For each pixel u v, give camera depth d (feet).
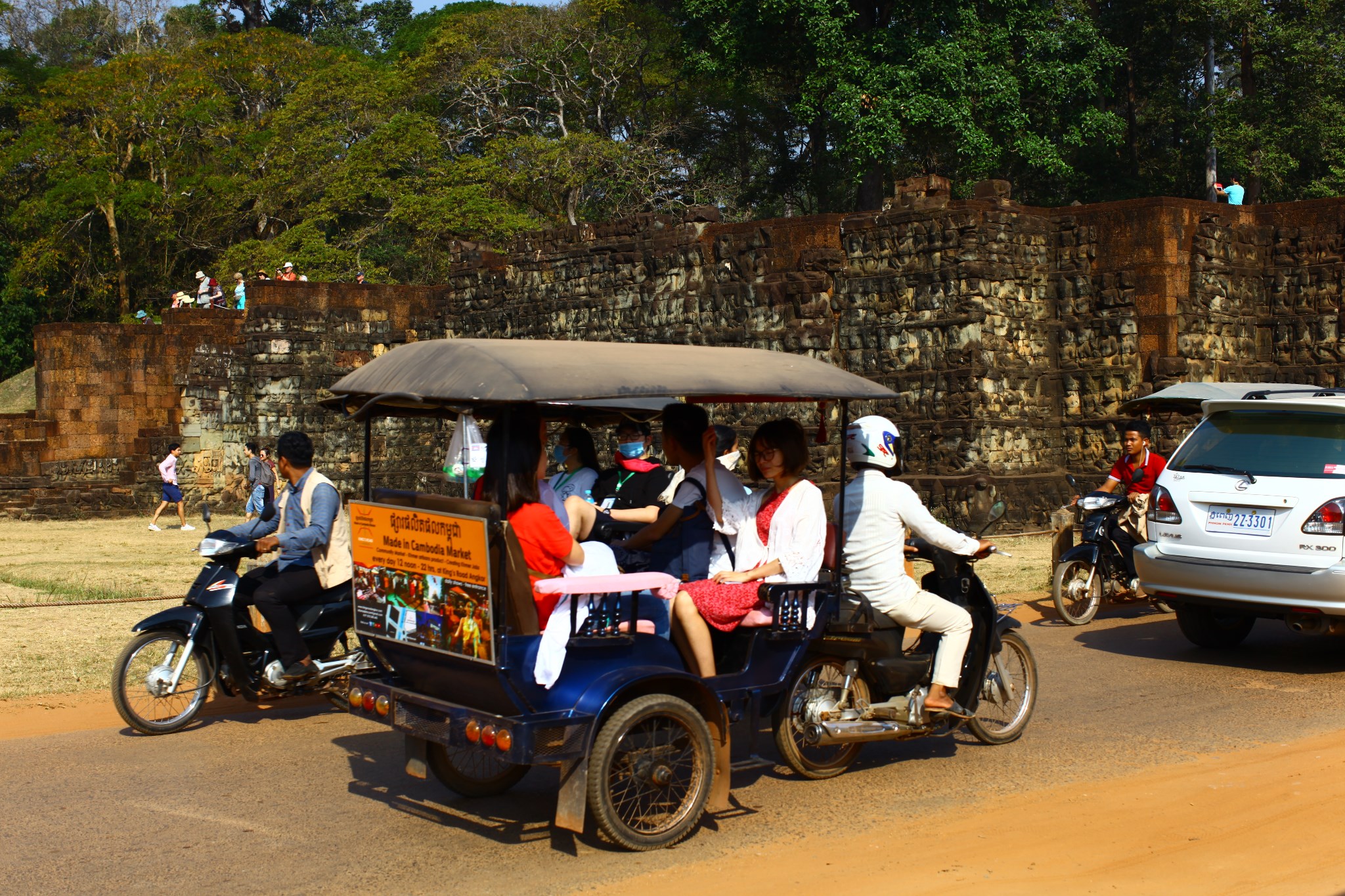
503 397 17.78
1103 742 26.07
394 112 175.11
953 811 21.35
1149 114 149.18
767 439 22.59
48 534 88.74
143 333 114.11
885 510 23.38
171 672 27.73
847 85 120.88
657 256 98.94
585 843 20.04
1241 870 18.20
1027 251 82.17
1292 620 33.01
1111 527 43.42
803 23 124.67
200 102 177.47
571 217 160.86
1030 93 129.80
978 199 81.05
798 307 86.74
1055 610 44.16
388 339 123.03
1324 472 32.78
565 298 109.50
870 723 23.07
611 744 19.01
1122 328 80.23
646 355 20.51
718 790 20.67
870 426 24.04
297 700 31.50
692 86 171.01
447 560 19.24
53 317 187.52
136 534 89.20
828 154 144.87
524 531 19.07
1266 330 84.64
